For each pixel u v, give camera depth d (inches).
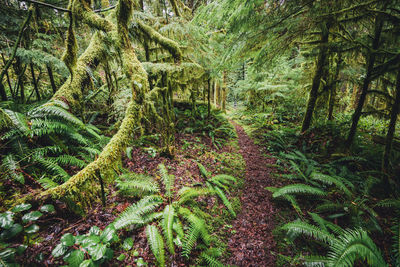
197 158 193.9
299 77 313.4
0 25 157.6
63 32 196.4
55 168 99.3
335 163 193.2
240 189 162.4
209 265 89.3
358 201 132.6
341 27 186.2
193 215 104.7
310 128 248.1
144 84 111.3
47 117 118.9
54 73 241.6
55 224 84.1
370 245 81.3
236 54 155.5
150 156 168.7
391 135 146.0
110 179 99.0
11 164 90.8
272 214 133.2
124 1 97.0
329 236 92.6
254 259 98.9
